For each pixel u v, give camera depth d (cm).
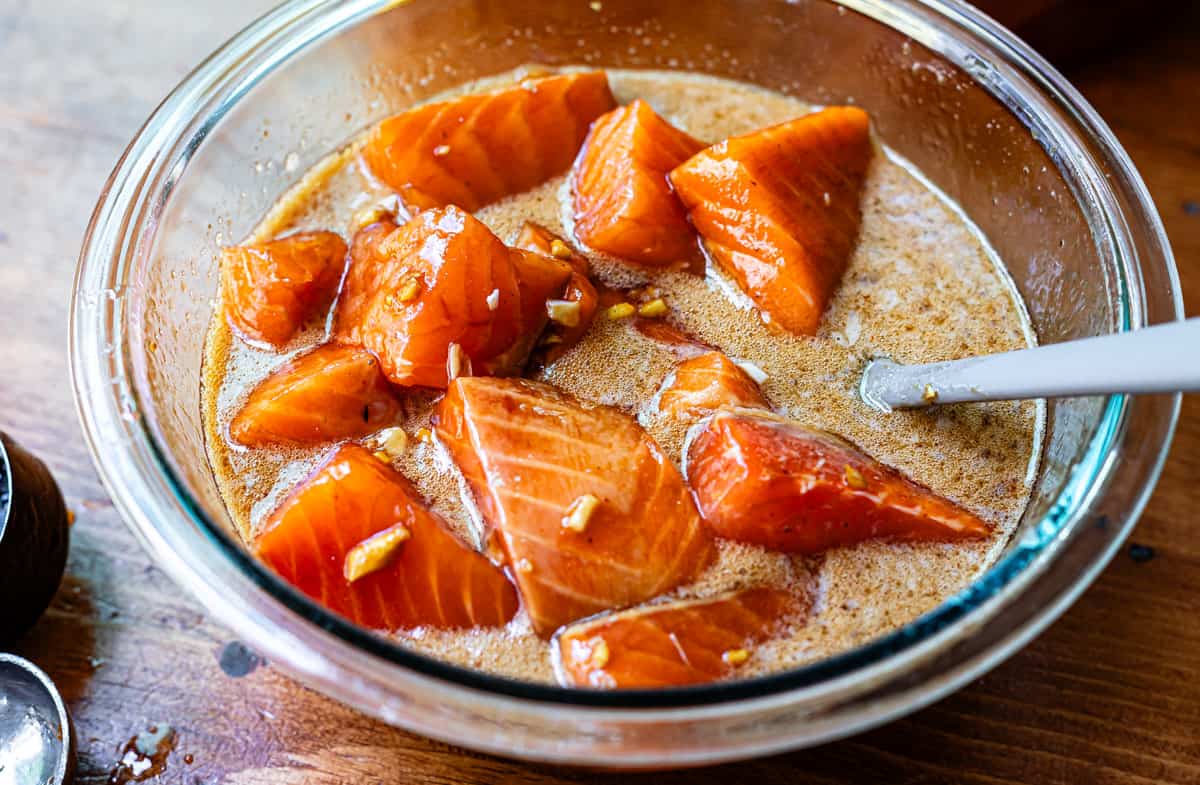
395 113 36
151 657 31
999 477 30
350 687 25
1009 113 32
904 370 30
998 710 30
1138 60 40
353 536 27
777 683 24
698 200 31
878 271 33
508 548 27
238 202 33
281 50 32
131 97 39
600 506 27
